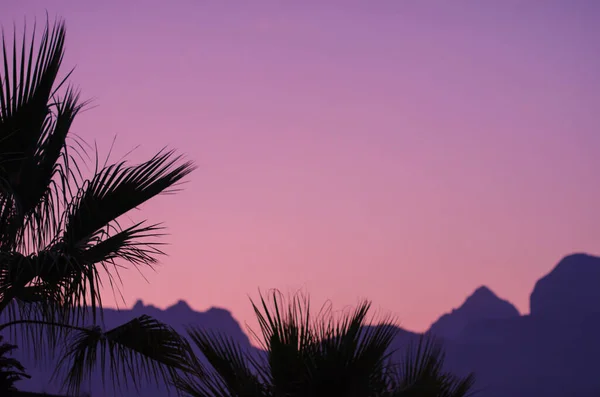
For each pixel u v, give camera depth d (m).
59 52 8.49
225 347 5.73
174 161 8.49
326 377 5.48
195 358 8.19
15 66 8.24
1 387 10.48
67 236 8.30
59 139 8.47
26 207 8.52
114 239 8.41
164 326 8.58
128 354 8.95
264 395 5.62
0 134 8.21
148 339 8.60
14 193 7.89
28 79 8.27
